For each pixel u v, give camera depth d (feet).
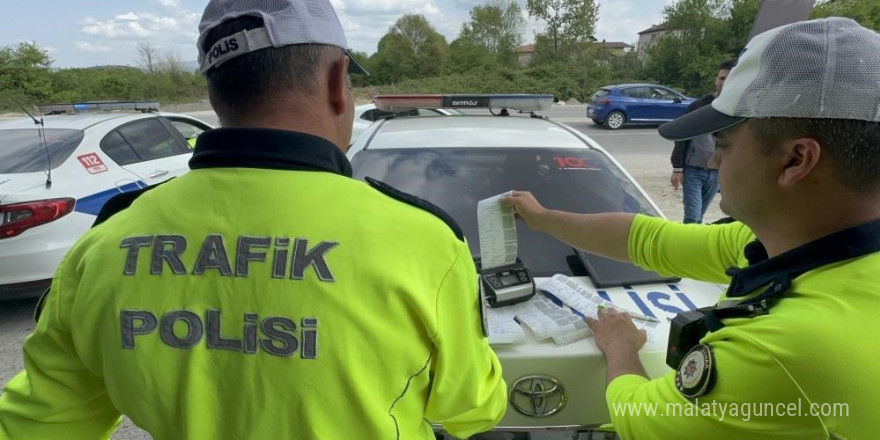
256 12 2.35
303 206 2.30
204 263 2.29
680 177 12.85
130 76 96.17
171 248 2.33
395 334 2.25
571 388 4.17
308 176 2.37
